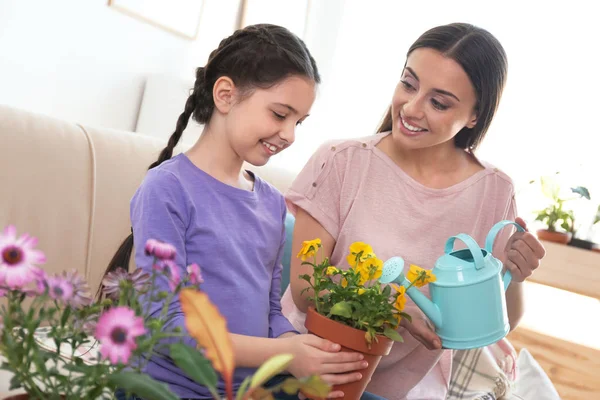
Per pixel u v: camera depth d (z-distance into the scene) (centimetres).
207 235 105
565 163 263
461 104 118
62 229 134
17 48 221
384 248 128
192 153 114
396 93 122
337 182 131
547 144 266
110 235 142
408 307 123
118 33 256
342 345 96
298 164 324
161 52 278
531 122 268
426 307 103
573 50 264
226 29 310
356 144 133
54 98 238
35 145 131
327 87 320
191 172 109
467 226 132
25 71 225
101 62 252
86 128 144
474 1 287
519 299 130
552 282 226
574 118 263
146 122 263
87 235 138
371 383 131
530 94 269
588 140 261
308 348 96
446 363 144
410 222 130
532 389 172
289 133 107
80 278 62
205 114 115
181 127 120
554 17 268
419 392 137
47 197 132
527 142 268
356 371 97
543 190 247
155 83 264
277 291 121
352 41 317
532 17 272
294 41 112
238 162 115
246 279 109
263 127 106
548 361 211
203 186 109
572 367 207
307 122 322
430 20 301
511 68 272
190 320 51
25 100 228
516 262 120
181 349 55
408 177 131
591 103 261
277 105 106
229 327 105
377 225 130
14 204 127
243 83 107
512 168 270
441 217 131
